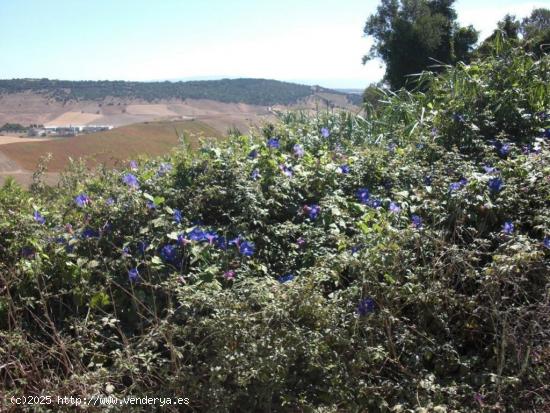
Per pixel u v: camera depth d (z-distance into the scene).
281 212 3.49
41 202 3.64
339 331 2.42
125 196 3.24
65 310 2.87
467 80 4.84
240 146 4.41
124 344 2.50
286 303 2.38
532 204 3.29
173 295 2.79
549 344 2.47
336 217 3.34
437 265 2.72
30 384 2.47
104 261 2.90
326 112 5.76
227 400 2.23
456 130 4.38
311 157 4.08
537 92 4.70
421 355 2.54
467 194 3.17
